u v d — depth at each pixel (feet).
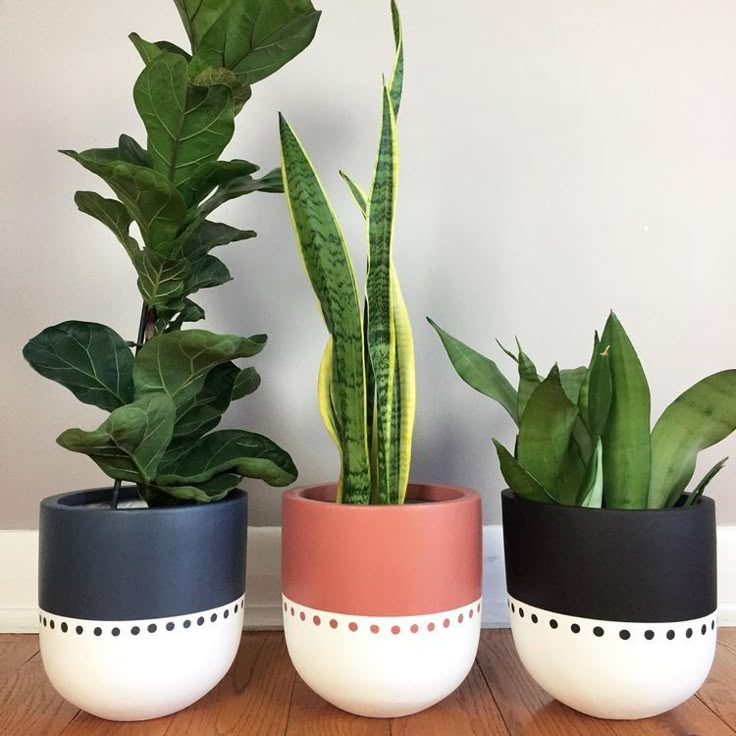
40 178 2.90
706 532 2.00
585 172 2.97
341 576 1.94
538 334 2.94
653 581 1.90
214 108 1.90
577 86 2.97
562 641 1.97
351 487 2.10
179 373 2.02
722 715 2.09
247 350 1.98
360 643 1.91
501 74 2.96
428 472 2.93
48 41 2.91
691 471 2.09
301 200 2.13
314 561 1.98
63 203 2.90
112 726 2.00
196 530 1.99
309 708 2.14
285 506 2.14
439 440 2.93
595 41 2.98
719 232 2.97
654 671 1.90
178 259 2.11
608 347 1.98
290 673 2.43
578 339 2.95
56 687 1.97
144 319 2.20
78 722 2.03
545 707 2.15
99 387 2.11
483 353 2.94
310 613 1.99
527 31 2.97
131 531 1.91
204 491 2.12
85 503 2.25
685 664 1.92
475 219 2.95
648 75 2.98
